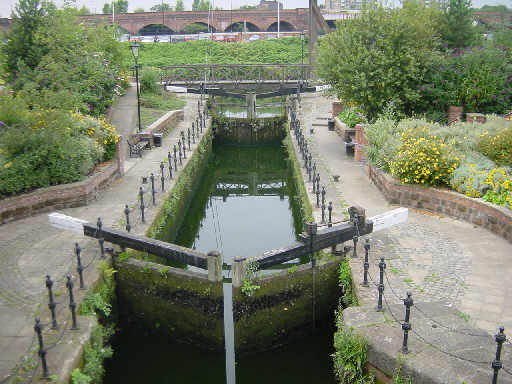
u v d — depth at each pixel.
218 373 9.25
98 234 9.42
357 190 13.62
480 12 38.56
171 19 61.00
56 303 7.14
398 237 10.41
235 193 20.09
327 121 24.70
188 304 9.09
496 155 12.23
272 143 28.59
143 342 9.74
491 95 18.14
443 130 13.67
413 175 12.05
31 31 19.92
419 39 17.67
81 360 6.72
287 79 36.97
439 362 6.14
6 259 9.40
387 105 17.14
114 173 14.50
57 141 12.33
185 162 17.03
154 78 30.81
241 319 8.81
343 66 17.30
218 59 48.09
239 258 8.52
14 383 5.98
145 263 9.28
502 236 10.26
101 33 27.77
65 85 19.16
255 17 61.34
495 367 5.48
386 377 6.49
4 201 11.17
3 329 7.14
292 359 9.33
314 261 9.18
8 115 12.79
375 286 8.34
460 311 7.50
